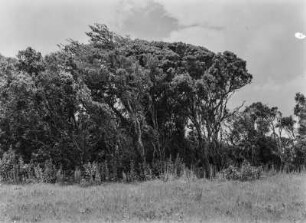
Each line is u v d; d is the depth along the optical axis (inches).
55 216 644.1
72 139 1360.7
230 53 1417.3
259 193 853.2
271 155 1475.1
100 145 1445.6
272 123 1480.1
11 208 715.4
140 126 1379.2
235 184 1039.0
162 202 758.5
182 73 1384.1
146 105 1440.7
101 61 1363.2
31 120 1374.3
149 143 1409.9
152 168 1301.7
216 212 658.2
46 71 1333.7
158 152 1411.2
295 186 950.4
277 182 1039.0
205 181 1152.8
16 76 1302.9
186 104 1396.4
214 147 1430.9
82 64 1355.8
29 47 1387.8
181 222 594.2
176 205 723.4
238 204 720.3
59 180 1210.0
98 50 1378.0
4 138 1448.1
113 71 1364.4
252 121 1464.1
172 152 1480.1
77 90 1296.8
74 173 1252.5
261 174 1235.2
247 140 1471.5
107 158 1375.5
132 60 1374.3
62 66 1355.8
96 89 1408.7
